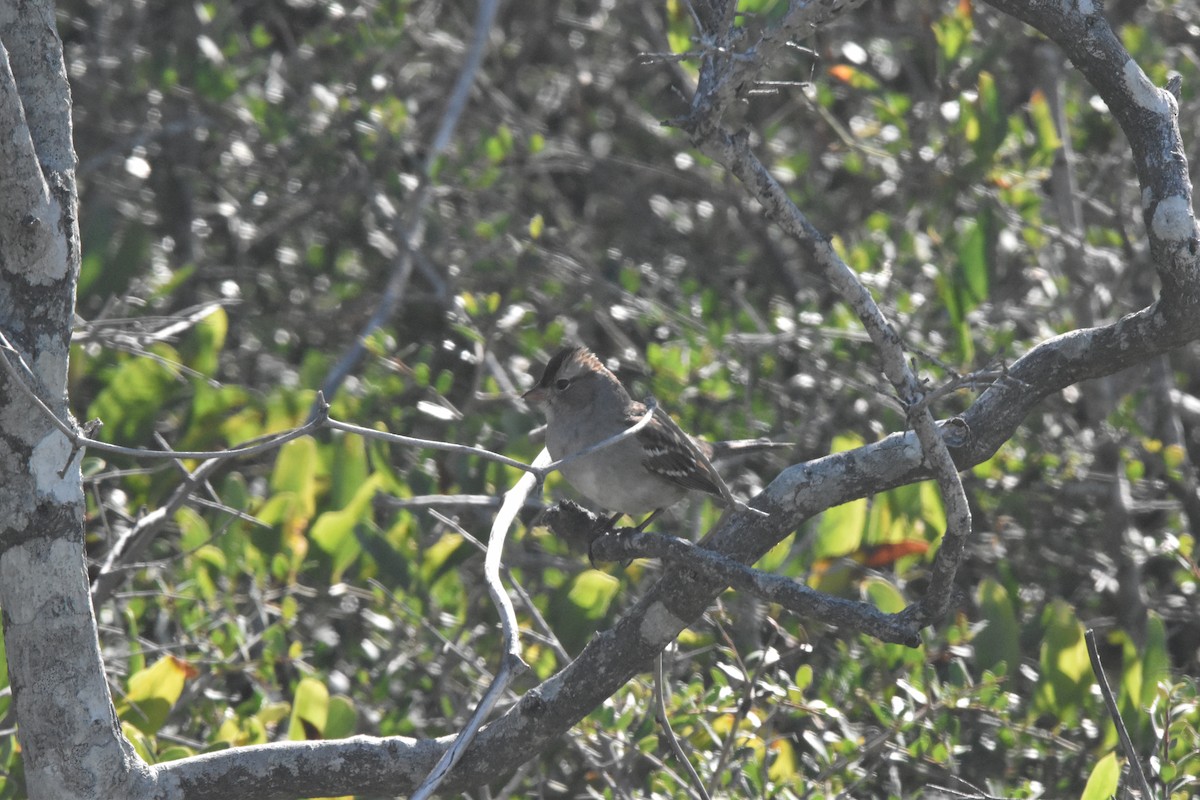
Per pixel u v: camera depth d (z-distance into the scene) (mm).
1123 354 6500
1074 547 12500
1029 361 6715
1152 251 6191
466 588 11891
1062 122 13570
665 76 17938
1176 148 6180
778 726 10383
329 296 15828
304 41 16500
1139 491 13609
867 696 9195
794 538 10852
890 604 9789
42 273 5938
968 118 12602
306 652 10484
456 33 18859
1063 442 12812
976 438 6770
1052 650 9383
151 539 9492
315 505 11227
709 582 6719
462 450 5828
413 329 15461
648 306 13461
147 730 8578
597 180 17875
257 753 6789
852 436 10969
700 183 16453
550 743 7137
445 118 14328
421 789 5871
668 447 9156
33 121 5965
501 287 15172
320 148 15055
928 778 9938
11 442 5988
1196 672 11805
